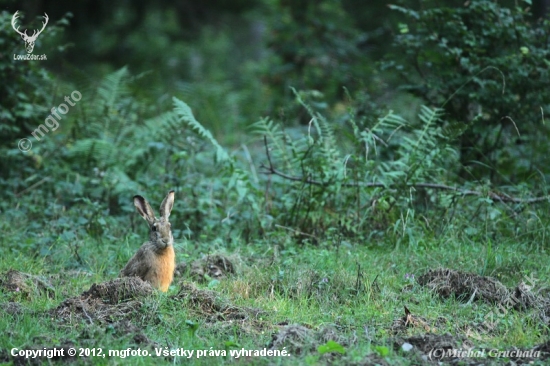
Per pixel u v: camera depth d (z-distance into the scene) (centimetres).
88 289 1077
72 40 3328
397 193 1376
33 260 1243
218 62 3350
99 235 1388
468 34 1527
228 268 1208
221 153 1409
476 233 1310
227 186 1506
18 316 970
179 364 852
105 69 3075
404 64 1648
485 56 1548
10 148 1662
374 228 1359
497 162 1594
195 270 1197
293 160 1470
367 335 932
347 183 1389
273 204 1449
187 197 1495
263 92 2452
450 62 1565
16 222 1420
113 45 3350
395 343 899
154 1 3609
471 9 1543
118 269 1239
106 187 1539
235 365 837
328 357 848
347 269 1177
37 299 1054
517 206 1367
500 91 1495
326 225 1376
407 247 1295
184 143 1717
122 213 1502
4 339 885
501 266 1175
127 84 2048
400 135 1617
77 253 1257
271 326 969
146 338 898
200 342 905
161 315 973
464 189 1415
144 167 1666
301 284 1112
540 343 916
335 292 1098
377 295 1081
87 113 1827
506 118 1562
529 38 1537
